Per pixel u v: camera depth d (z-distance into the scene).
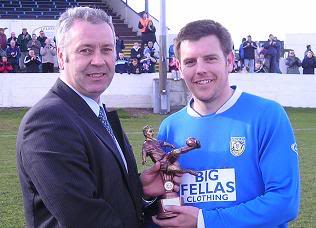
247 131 2.84
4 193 8.08
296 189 2.76
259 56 23.55
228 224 2.70
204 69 2.85
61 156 2.43
